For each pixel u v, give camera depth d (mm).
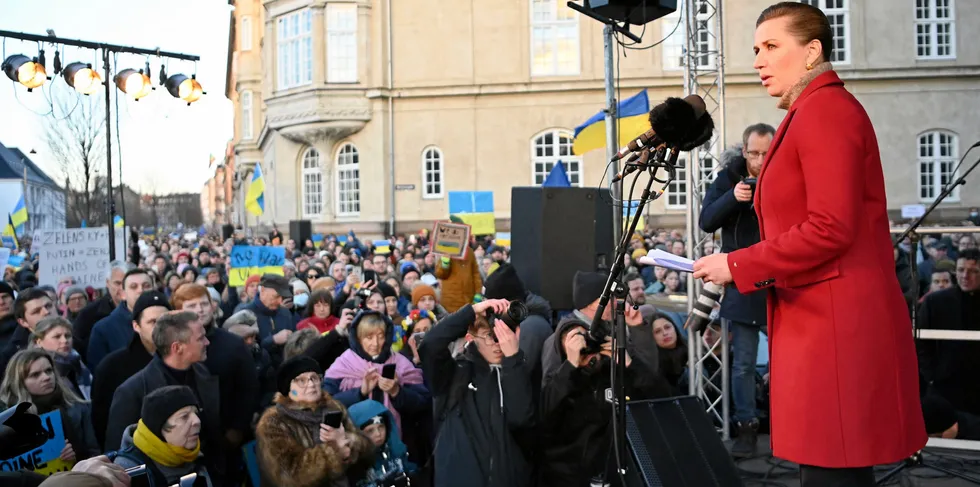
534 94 27188
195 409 4434
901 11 26453
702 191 7609
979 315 6055
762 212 2588
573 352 4355
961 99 26516
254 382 5703
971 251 6062
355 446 4855
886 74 26359
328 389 5598
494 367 4422
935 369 6219
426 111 27609
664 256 2678
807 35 2494
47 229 10203
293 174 29609
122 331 6875
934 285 8398
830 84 2469
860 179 2350
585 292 5238
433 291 8688
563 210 7211
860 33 26422
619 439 3393
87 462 2986
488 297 5387
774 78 2562
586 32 27000
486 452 4242
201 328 5176
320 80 27438
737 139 25969
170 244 29266
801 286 2461
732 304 5926
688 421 3801
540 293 7191
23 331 6695
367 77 27453
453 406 4332
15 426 3342
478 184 27391
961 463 5438
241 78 42500
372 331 5727
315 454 4637
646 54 26391
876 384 2373
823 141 2355
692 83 8148
